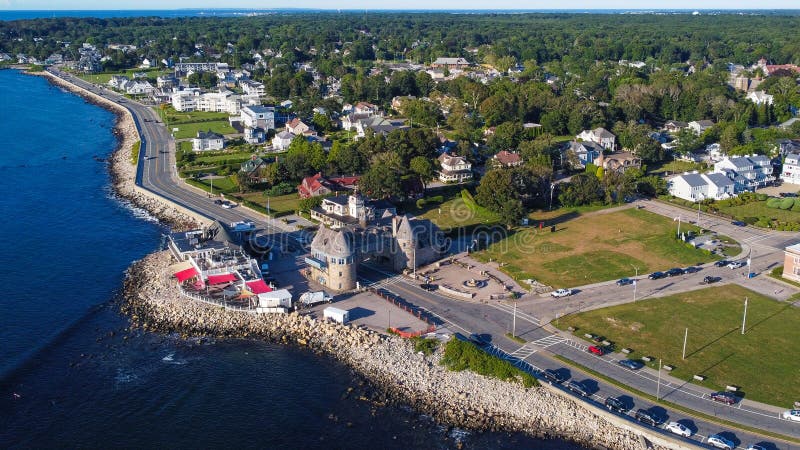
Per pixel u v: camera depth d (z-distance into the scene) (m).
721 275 179.62
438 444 116.00
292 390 131.38
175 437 118.75
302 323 152.25
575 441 115.69
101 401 128.12
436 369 134.75
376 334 147.25
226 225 194.25
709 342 144.25
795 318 155.00
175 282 173.25
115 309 162.88
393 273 181.00
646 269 183.88
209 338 149.50
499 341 144.38
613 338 145.88
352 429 120.31
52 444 116.62
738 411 120.06
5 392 129.88
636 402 122.81
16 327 153.62
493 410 123.25
